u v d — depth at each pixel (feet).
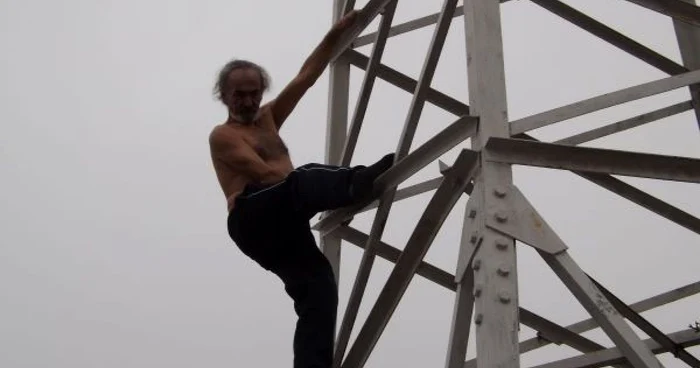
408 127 18.30
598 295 14.23
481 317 14.14
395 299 17.53
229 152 17.95
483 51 16.08
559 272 14.61
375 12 21.33
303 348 17.21
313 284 17.69
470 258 15.24
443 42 18.42
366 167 17.11
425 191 20.43
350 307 19.48
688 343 22.16
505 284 14.30
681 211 22.58
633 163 15.23
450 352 15.94
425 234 16.87
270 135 19.07
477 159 15.48
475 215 15.24
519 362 13.74
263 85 19.01
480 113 15.61
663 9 17.26
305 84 20.01
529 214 14.82
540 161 15.23
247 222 17.26
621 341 13.97
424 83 18.53
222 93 18.93
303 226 17.66
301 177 16.85
